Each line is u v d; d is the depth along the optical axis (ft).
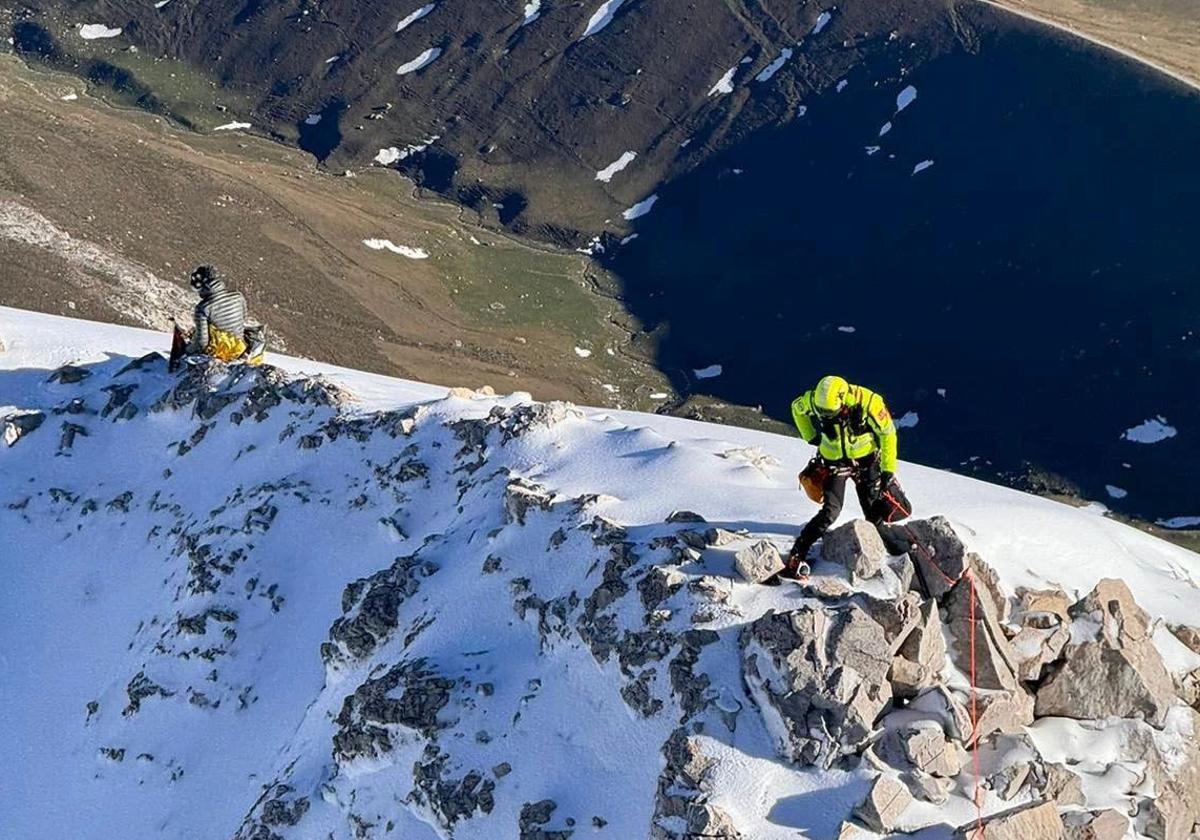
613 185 418.51
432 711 38.37
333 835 39.06
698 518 40.47
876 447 35.86
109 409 69.77
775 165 407.23
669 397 309.01
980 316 317.42
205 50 485.97
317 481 57.16
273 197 354.95
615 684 35.99
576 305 352.08
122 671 53.52
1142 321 288.92
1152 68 367.45
